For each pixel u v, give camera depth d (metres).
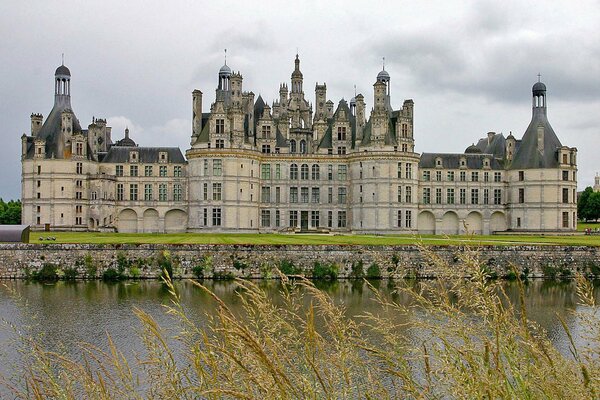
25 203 125.00
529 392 10.23
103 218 126.38
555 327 38.81
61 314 46.91
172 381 11.38
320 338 13.24
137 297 56.88
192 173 123.81
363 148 125.38
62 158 124.19
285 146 132.00
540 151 132.75
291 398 10.39
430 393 11.53
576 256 77.56
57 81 129.38
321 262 74.44
